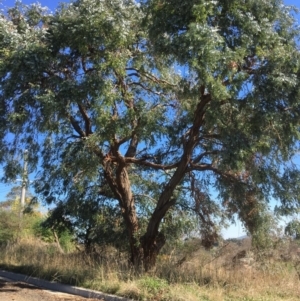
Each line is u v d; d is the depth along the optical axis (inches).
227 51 408.5
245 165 473.7
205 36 397.7
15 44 487.2
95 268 499.2
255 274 486.9
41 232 1062.4
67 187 639.8
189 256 645.3
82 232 775.7
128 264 527.5
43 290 469.4
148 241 549.0
